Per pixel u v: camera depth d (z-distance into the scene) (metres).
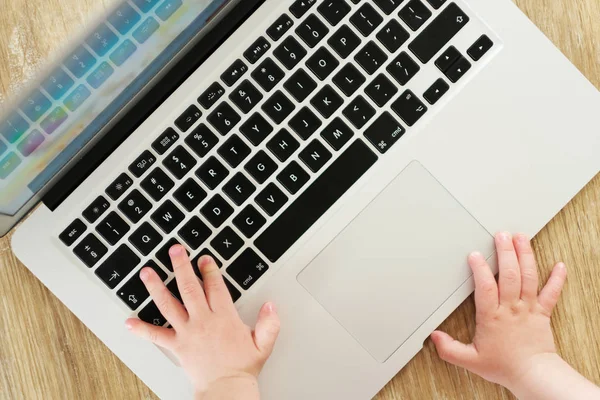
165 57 0.45
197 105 0.48
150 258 0.49
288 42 0.48
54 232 0.49
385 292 0.51
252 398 0.49
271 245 0.49
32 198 0.47
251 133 0.48
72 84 0.40
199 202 0.48
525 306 0.52
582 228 0.53
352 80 0.48
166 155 0.48
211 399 0.48
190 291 0.48
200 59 0.48
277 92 0.48
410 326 0.51
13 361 0.53
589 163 0.50
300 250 0.50
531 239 0.54
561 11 0.53
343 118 0.48
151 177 0.48
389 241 0.50
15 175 0.43
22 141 0.42
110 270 0.49
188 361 0.49
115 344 0.51
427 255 0.51
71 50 0.39
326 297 0.50
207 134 0.48
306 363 0.51
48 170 0.45
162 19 0.42
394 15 0.48
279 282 0.50
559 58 0.49
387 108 0.49
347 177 0.49
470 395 0.54
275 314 0.50
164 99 0.48
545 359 0.51
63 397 0.54
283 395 0.51
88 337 0.54
